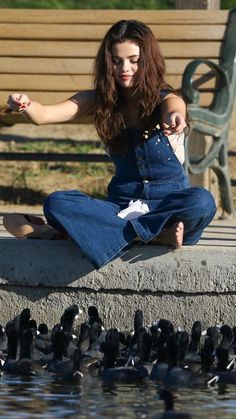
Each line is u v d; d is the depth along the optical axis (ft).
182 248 41.75
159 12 61.77
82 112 42.88
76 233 41.14
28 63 62.69
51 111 42.01
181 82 60.39
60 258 42.50
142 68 41.16
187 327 42.09
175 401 32.83
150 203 42.04
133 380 36.04
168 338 37.50
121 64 41.14
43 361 37.96
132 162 42.37
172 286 41.88
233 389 34.83
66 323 41.32
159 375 36.22
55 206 41.39
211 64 58.75
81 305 42.70
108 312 42.47
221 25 61.36
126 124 42.16
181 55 61.57
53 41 62.59
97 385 35.42
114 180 43.06
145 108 41.37
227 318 41.88
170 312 42.14
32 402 32.68
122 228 41.16
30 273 42.80
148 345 37.96
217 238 47.75
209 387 35.17
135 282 42.06
